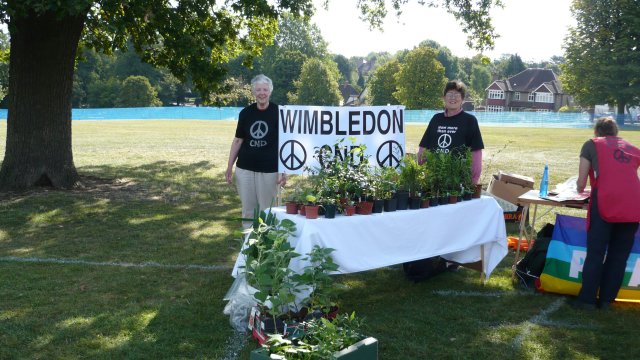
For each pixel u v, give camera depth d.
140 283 5.86
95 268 6.37
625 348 4.50
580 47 60.19
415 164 5.43
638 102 58.97
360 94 104.44
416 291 5.77
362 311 5.17
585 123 61.03
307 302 4.32
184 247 7.39
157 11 11.30
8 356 4.16
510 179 8.91
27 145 11.16
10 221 8.64
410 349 4.38
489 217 5.86
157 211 9.73
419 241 5.22
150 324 4.78
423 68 73.31
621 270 5.23
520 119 64.12
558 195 6.02
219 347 4.35
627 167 5.10
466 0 14.09
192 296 5.48
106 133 33.88
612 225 5.20
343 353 3.16
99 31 13.55
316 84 80.00
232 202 10.83
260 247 4.20
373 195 4.96
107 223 8.73
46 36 10.91
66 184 11.53
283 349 3.13
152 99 80.50
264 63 87.81
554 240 5.71
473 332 4.73
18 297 5.37
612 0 57.50
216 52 14.49
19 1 8.87
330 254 4.57
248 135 6.25
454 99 6.00
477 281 6.11
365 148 5.33
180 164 17.30
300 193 4.93
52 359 4.13
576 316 5.14
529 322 4.97
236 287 5.01
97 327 4.69
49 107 11.25
